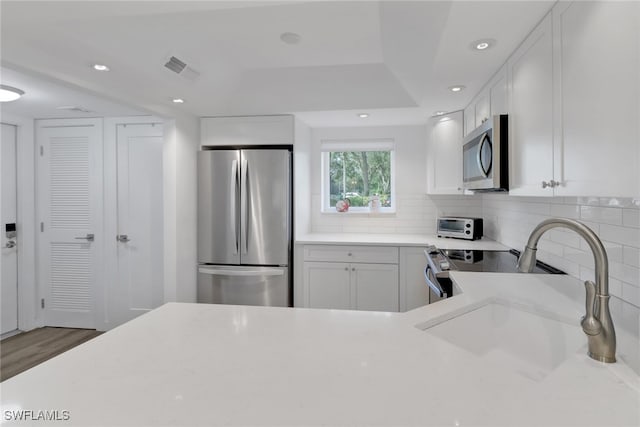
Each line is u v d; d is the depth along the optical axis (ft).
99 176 10.87
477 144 6.86
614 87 3.00
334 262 10.09
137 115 10.53
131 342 3.12
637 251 3.92
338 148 12.21
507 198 8.87
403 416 2.02
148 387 2.36
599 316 2.72
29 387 2.37
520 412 2.06
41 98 8.73
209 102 9.14
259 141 10.27
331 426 1.94
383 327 3.45
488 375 2.50
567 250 5.67
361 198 12.57
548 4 4.12
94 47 6.02
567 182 3.84
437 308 4.03
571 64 3.73
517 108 5.38
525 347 4.06
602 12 3.15
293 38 6.94
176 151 9.55
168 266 9.57
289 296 10.21
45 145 11.09
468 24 4.63
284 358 2.78
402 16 4.88
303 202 11.21
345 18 6.14
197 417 2.03
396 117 10.55
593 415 2.03
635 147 2.74
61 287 11.23
